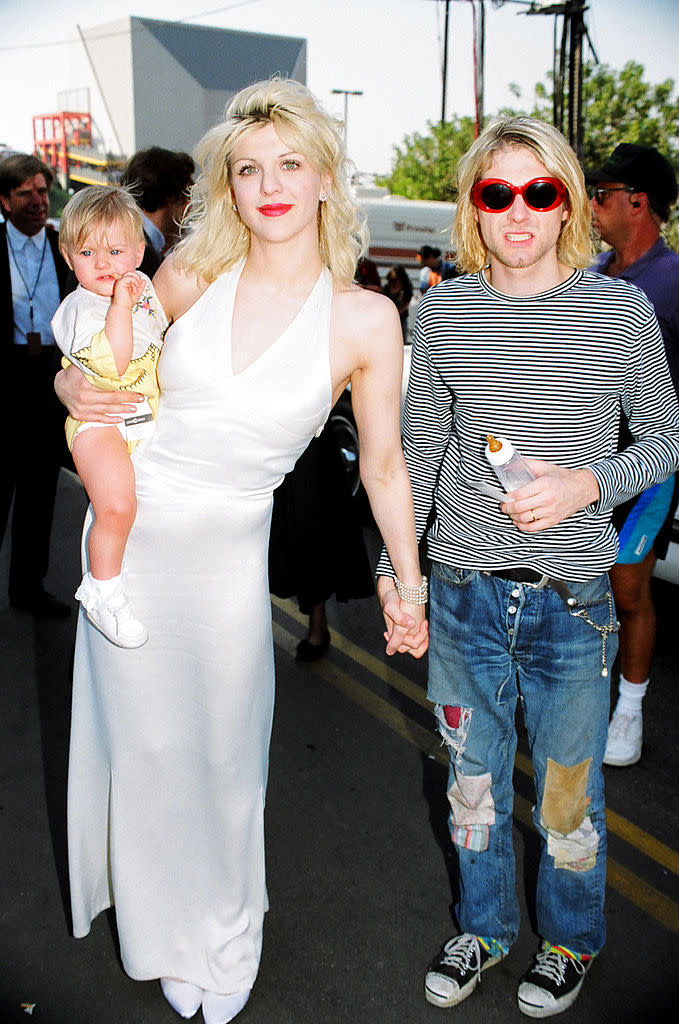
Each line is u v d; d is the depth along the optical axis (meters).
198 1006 2.28
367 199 18.45
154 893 2.20
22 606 4.61
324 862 2.82
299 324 1.89
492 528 2.02
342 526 3.70
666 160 3.01
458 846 2.29
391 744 3.52
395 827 3.00
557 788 2.12
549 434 1.95
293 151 1.78
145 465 1.99
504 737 2.19
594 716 2.06
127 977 2.39
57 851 2.86
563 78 17.62
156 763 2.12
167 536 1.98
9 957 2.45
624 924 2.60
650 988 2.37
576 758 2.09
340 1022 2.24
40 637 4.35
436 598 2.16
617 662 4.18
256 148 1.78
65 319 2.03
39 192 4.12
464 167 1.95
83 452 1.96
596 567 2.00
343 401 5.71
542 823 2.18
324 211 1.93
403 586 2.16
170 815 2.16
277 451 1.96
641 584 3.13
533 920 2.58
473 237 2.02
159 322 2.07
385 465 2.10
